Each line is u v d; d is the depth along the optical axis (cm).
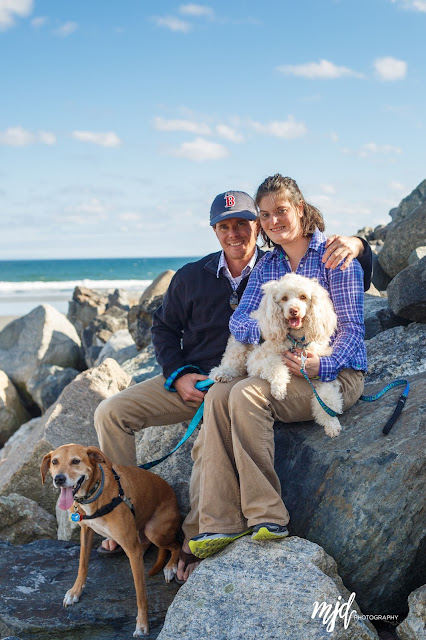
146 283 5938
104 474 374
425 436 355
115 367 648
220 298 449
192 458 441
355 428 383
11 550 444
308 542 336
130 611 372
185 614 312
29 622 354
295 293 363
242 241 438
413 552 342
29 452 589
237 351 400
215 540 342
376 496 346
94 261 13250
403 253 877
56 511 541
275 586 310
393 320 549
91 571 414
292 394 370
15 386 1289
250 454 353
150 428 512
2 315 3328
